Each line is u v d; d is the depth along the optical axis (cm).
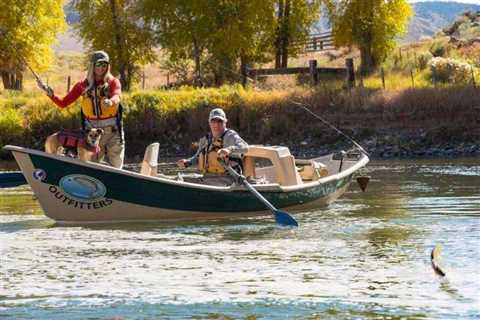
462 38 8950
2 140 4944
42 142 4972
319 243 1599
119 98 1883
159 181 1862
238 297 1192
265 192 1969
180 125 4981
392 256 1451
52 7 7275
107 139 1898
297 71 5503
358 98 4844
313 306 1144
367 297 1180
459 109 4681
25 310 1140
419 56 7062
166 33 6450
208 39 6359
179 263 1422
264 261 1430
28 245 1599
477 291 1197
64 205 1844
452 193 2427
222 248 1559
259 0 6334
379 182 2852
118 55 6519
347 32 6762
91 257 1480
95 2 6525
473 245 1532
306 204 2117
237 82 6091
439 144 4509
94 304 1166
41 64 7331
